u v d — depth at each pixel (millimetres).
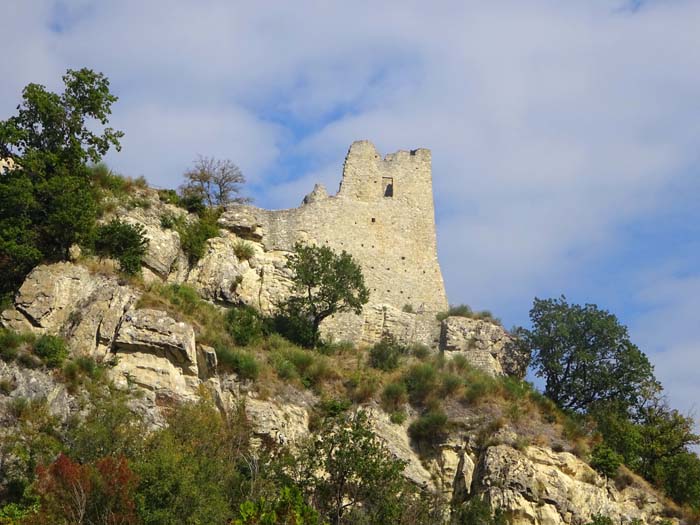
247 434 75438
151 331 77438
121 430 65625
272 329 92125
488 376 93188
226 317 88125
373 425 82625
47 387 71312
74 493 58969
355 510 64812
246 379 80312
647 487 86250
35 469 63094
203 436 69375
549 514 77625
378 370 90375
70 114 86812
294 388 83125
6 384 70062
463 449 83188
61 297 79000
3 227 81188
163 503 59344
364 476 65688
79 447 64500
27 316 77125
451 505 76125
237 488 64250
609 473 84562
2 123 84750
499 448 81625
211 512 59625
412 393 87750
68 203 83000
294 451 74875
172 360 77375
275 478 66312
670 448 92875
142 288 83062
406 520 66000
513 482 78438
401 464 67250
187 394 76375
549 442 84375
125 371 75688
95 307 78438
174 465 60750
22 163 84250
